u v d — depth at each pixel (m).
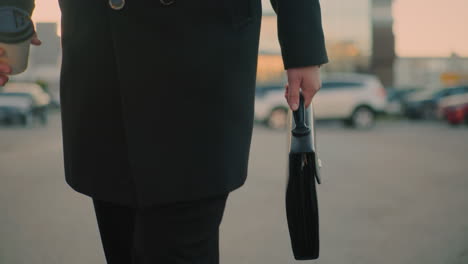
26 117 17.88
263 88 16.14
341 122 19.27
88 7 0.98
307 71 1.03
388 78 33.19
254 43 1.02
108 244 1.24
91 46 0.98
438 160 7.77
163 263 1.02
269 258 2.86
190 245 1.02
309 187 1.11
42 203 4.36
